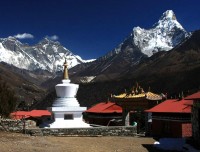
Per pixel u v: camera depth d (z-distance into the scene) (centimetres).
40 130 3688
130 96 5378
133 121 5988
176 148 3092
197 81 16650
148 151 2945
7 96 5419
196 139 3184
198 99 2992
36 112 6919
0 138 2962
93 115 6469
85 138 3556
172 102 4853
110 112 6119
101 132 3862
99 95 17175
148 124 5019
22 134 3547
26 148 2544
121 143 3319
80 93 17800
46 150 2539
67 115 4134
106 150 2845
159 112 4747
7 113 5322
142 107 5138
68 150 2638
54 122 4081
